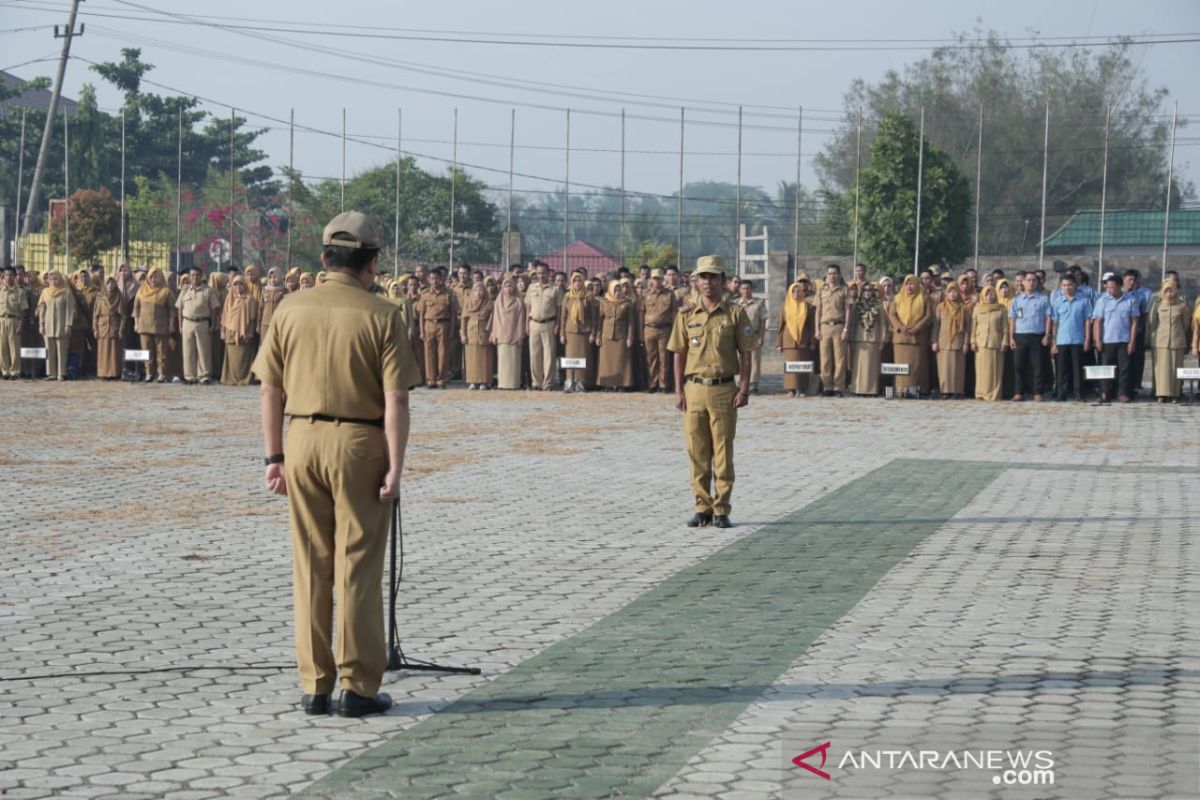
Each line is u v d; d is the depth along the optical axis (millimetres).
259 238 71750
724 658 11211
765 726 9336
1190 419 32344
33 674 10758
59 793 8055
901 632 12094
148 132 103938
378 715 9656
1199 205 101188
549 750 8828
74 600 13539
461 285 43281
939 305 37969
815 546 16562
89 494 20703
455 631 12250
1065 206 104375
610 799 7910
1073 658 11117
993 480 22344
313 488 9586
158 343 43125
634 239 127250
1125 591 13844
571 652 11461
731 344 18031
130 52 104250
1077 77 107438
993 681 10453
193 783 8219
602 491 21344
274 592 13945
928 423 31625
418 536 17297
